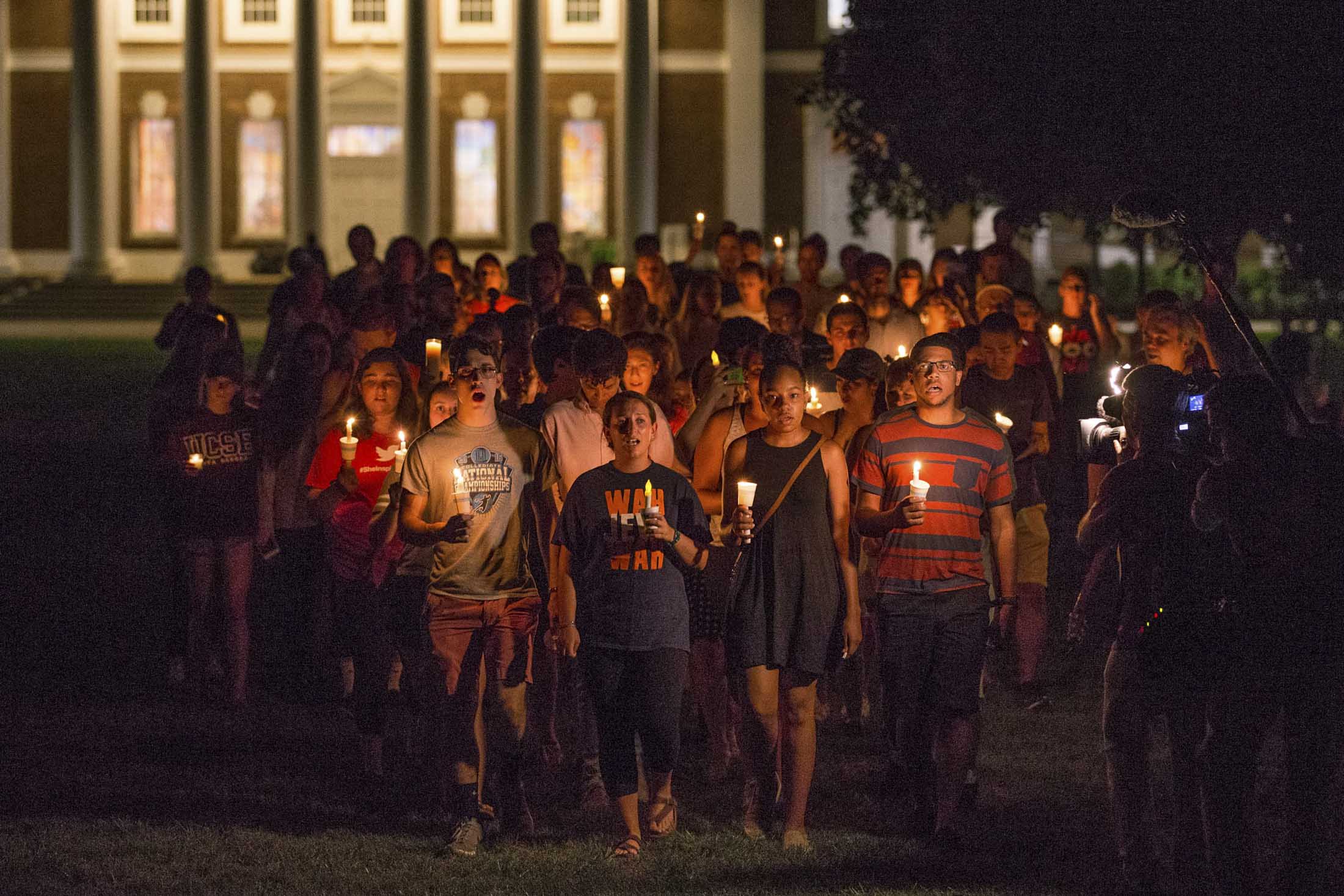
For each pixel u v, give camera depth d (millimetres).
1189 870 20125
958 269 46156
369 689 25344
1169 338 25594
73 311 145000
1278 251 54656
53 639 35031
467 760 22094
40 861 21641
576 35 156500
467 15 158125
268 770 26266
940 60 52969
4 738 27891
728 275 49375
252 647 34594
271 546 30219
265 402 30766
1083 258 175250
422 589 24531
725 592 25000
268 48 158875
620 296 38812
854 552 27031
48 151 159125
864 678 28516
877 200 70625
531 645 23141
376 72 162125
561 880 20797
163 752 27234
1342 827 21344
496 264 46500
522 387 29109
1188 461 19781
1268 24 39594
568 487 23734
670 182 154375
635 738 21922
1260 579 19078
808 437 22531
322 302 41406
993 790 24938
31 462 60656
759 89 152625
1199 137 41562
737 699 23188
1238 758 19438
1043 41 45531
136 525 48281
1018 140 50938
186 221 153125
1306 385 28297
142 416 75125
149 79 158625
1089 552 20594
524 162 148500
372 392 26062
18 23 158375
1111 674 20516
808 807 24312
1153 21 41969
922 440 22422
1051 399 32219
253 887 20578
